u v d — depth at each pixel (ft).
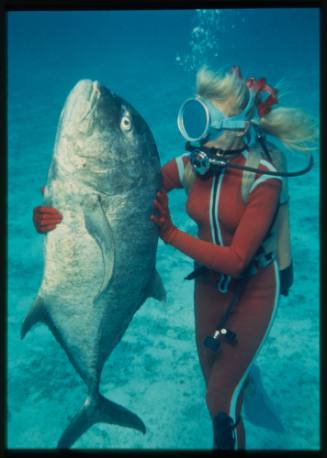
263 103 7.72
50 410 11.61
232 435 7.92
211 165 7.42
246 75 66.39
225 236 7.69
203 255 7.16
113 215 7.08
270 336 13.58
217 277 8.08
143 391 11.88
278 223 8.01
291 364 12.52
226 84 7.16
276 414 10.66
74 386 12.43
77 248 7.29
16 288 16.75
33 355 13.58
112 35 150.71
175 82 64.49
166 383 12.10
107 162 6.75
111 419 8.50
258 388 10.11
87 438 10.50
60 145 6.66
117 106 6.69
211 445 10.31
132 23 148.77
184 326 14.12
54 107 51.47
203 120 7.15
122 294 7.68
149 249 7.56
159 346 13.38
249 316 7.97
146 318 14.51
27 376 12.73
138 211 7.23
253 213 7.16
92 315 7.77
